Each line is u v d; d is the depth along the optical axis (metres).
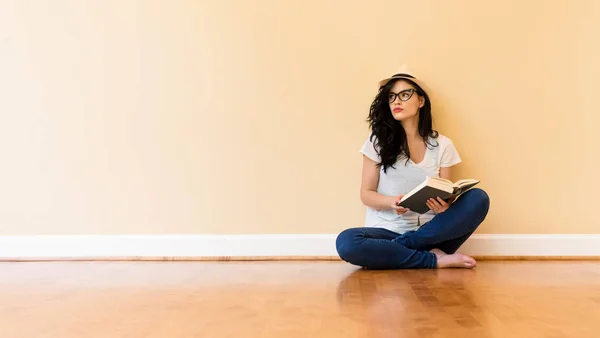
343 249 1.82
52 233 2.24
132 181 2.23
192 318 1.18
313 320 1.13
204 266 2.01
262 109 2.19
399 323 1.09
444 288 1.47
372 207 2.03
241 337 1.01
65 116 2.24
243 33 2.19
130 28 2.23
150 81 2.22
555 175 2.10
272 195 2.18
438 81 2.12
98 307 1.32
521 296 1.35
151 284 1.63
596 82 2.08
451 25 2.12
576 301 1.28
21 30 2.25
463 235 1.88
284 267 1.96
